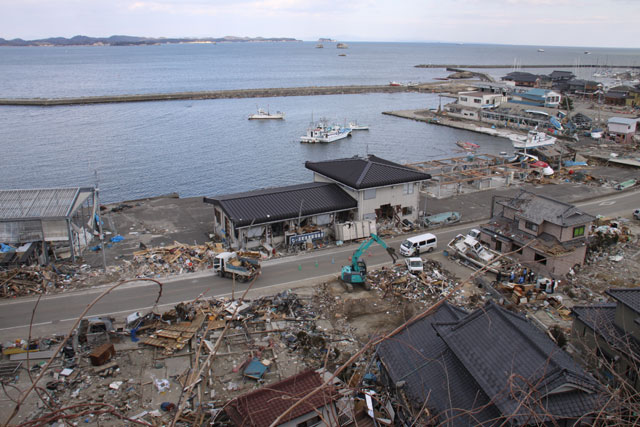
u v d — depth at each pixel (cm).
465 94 12750
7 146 9125
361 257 3919
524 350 1725
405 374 1977
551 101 11556
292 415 1673
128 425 2097
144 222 4819
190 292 3331
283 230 4212
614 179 6159
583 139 8919
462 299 3228
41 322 2936
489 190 5809
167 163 8150
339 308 3141
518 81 15962
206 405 2228
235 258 3544
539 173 6375
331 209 4284
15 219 3697
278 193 4400
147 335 2806
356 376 2336
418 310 3070
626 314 2136
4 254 3597
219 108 14375
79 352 2638
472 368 1758
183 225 4753
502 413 1415
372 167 4606
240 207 4122
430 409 1734
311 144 9838
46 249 3769
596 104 12888
